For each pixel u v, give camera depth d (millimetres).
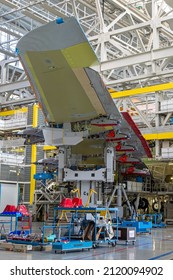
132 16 22688
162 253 10070
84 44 8500
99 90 10945
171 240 14047
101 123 12633
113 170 14398
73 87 10789
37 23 34281
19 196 29359
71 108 12000
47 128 13109
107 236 11633
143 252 10234
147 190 27281
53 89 11016
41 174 24750
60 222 12844
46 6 22672
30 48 9195
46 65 9828
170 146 24812
